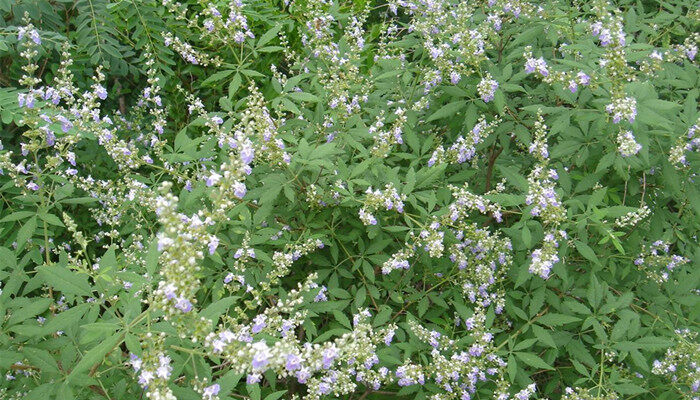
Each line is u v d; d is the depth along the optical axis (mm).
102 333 984
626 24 1596
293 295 1164
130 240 1443
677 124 1325
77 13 1917
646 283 1417
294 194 1329
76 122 1265
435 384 1260
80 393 1062
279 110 1349
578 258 1428
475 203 1327
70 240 1648
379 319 1255
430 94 1507
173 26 1841
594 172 1347
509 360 1224
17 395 1078
